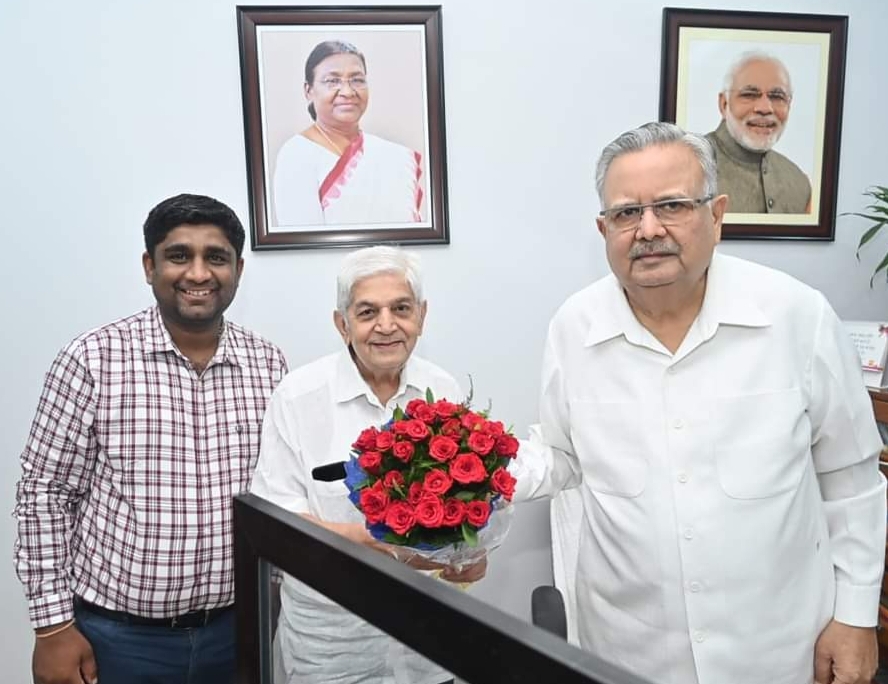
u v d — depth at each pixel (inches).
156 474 48.8
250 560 23.0
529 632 14.2
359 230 66.9
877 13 72.1
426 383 50.8
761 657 42.2
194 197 50.2
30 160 62.3
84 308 64.7
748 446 41.8
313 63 64.6
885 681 62.1
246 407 52.8
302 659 21.5
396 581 17.1
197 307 49.4
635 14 68.8
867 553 44.5
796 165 72.1
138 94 63.1
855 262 75.1
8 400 64.4
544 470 50.9
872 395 62.3
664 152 39.0
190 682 51.3
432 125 66.7
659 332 44.9
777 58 70.4
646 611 44.4
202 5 63.0
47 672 49.1
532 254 70.3
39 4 61.0
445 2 66.1
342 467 42.7
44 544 48.7
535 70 68.2
